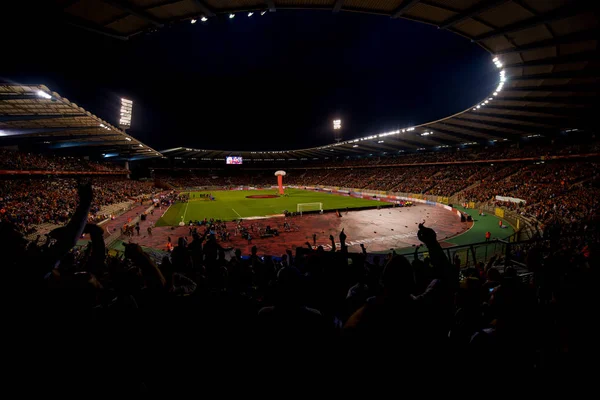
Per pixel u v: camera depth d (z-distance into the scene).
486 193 49.03
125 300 2.99
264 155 122.62
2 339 2.02
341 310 4.52
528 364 2.65
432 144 75.62
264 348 2.38
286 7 13.98
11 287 2.12
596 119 38.72
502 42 19.30
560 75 23.86
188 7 13.13
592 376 2.88
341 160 121.38
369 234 32.53
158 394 2.79
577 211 28.75
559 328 3.43
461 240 28.75
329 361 2.24
